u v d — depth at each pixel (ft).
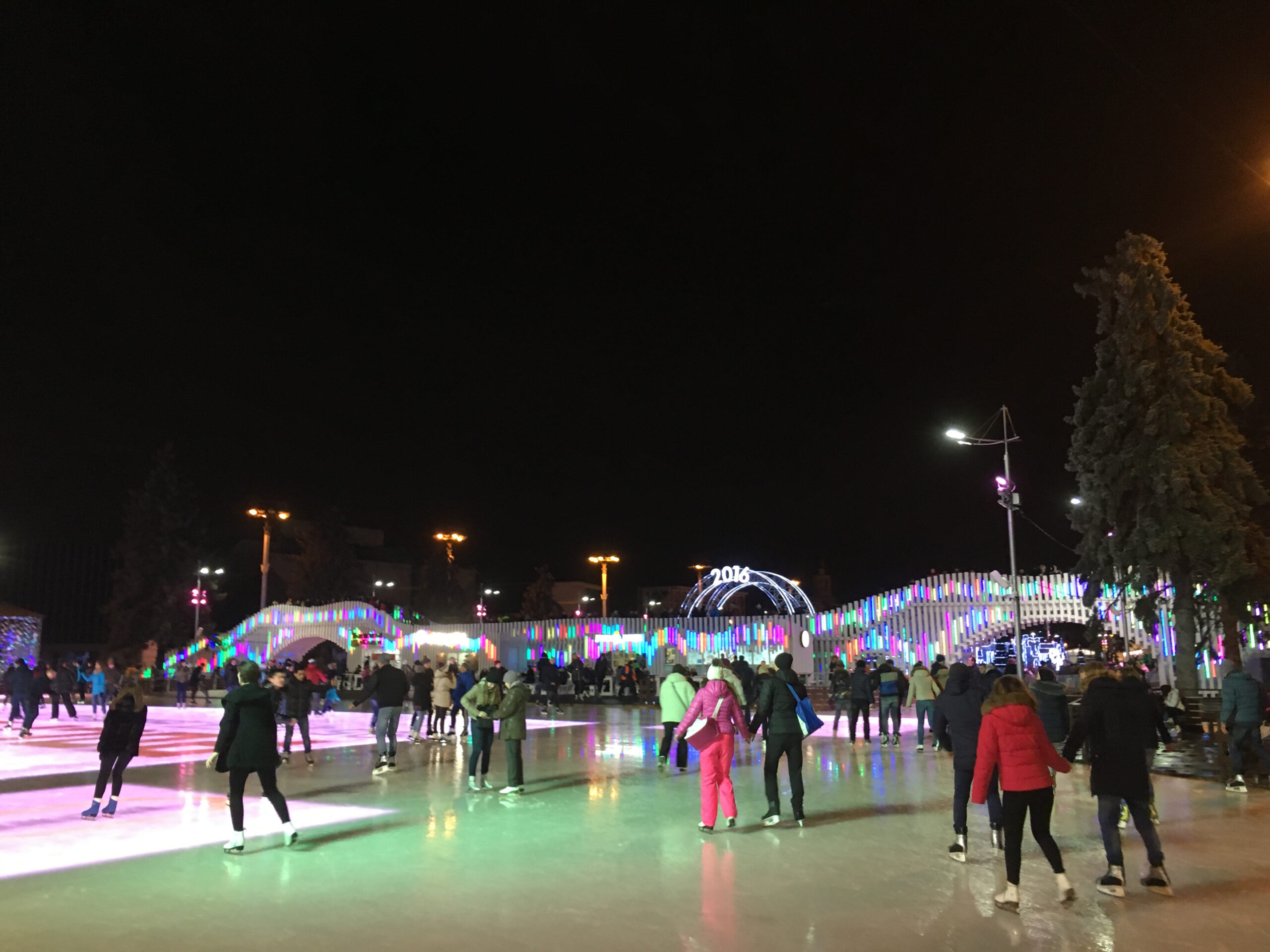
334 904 21.77
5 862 26.37
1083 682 25.31
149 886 23.50
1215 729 61.93
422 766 49.44
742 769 47.14
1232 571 61.98
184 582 184.85
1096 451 68.95
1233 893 22.67
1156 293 68.44
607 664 112.98
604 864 25.77
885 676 59.21
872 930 19.66
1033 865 25.63
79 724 88.22
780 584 120.16
